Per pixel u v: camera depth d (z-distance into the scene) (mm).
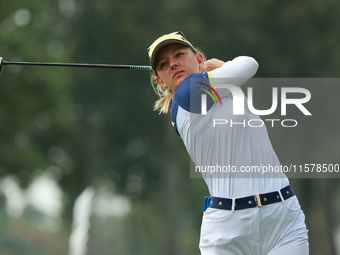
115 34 87875
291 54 81062
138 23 87562
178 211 87750
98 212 72250
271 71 80062
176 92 12703
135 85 89562
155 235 95375
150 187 95688
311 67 80625
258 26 81125
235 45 79938
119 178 96438
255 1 79875
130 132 92875
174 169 87875
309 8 79500
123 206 100750
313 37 81250
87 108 91062
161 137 92938
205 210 12891
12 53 79812
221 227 12148
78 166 95438
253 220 11898
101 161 95250
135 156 95500
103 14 87000
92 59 88812
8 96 79188
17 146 85250
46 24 90562
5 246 89625
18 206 106062
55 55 84250
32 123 86062
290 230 11969
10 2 79812
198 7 80312
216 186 12336
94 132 94750
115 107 91000
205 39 79625
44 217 105000
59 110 85500
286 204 12023
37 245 92188
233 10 79688
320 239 87750
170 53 12859
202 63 13523
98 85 89625
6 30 80812
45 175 96500
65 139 93312
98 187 96000
